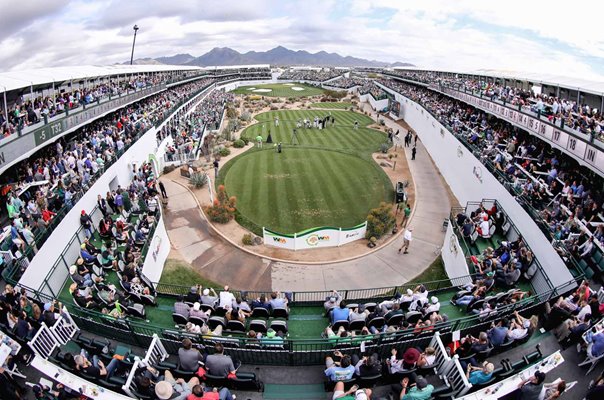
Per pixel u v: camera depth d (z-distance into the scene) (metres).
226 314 12.48
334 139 51.19
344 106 83.50
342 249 23.62
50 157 23.31
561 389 8.39
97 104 29.97
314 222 26.73
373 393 9.79
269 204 29.56
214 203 27.45
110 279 16.11
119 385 9.21
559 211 17.67
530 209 18.61
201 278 20.70
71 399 8.97
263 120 66.31
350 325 12.09
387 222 25.48
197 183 32.78
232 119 60.31
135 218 22.53
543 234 17.00
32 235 14.50
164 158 38.34
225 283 20.31
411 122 60.44
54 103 24.72
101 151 25.88
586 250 14.27
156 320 13.16
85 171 21.83
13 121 20.84
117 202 22.22
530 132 25.41
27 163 21.39
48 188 18.86
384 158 42.16
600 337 9.66
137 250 18.02
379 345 10.88
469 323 12.57
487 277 14.68
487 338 10.41
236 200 30.27
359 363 9.86
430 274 21.14
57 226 16.27
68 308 12.58
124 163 27.73
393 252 23.28
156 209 23.69
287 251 23.36
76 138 28.55
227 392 8.99
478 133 32.69
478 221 21.30
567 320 10.96
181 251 23.34
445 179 35.97
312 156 42.25
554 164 22.55
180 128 46.81
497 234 21.22
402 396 8.64
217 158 40.28
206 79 102.00
